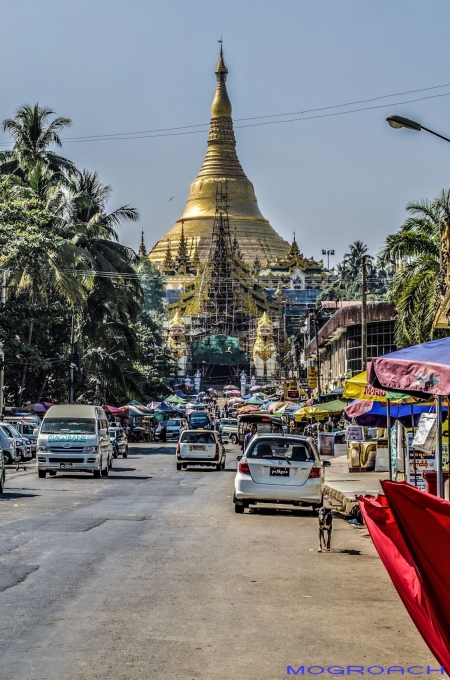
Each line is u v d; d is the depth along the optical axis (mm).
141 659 9422
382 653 9828
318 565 15547
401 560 7855
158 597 12508
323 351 97688
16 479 34969
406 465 26906
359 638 10453
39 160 68375
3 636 10305
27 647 9844
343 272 196625
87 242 70500
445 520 7180
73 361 70438
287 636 10477
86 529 19453
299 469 23109
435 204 40531
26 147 69750
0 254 49156
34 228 49188
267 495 22953
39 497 27031
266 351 188000
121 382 74312
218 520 21891
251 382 179875
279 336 186875
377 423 33531
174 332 186625
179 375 188500
